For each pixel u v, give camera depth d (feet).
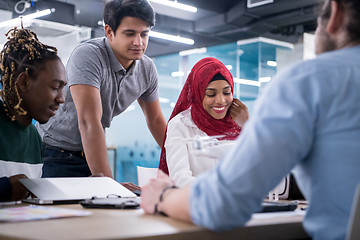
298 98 2.57
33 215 3.15
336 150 2.55
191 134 6.52
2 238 2.43
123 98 7.92
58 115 7.59
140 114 32.19
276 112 2.56
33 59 4.78
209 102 6.61
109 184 5.01
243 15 22.94
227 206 2.56
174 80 32.65
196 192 2.78
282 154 2.51
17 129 4.99
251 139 2.56
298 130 2.52
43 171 7.62
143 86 8.16
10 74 4.81
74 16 22.33
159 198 3.28
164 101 33.22
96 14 22.72
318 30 3.10
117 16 7.05
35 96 4.86
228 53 31.22
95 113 6.84
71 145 7.59
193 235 2.66
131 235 2.42
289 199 5.65
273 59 28.12
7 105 4.88
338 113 2.56
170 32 26.61
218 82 6.61
